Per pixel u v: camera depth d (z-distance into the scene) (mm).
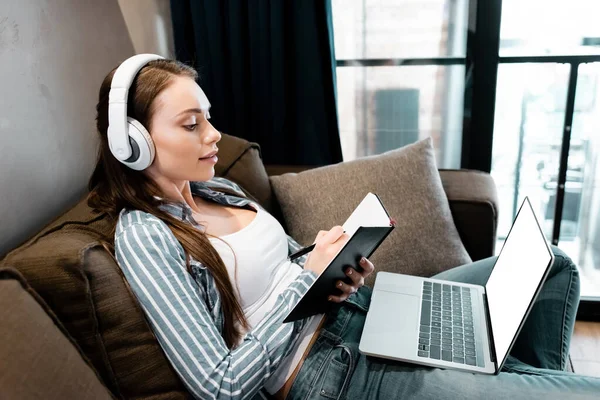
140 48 1692
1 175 1043
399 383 1007
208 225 1152
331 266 981
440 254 1509
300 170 1747
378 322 1132
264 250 1142
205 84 1825
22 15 1121
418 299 1226
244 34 1779
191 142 1029
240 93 1821
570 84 1889
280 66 1755
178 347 907
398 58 1962
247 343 963
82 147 1354
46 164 1197
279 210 1618
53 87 1229
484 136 1943
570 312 1155
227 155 1512
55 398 704
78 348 810
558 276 1165
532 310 1179
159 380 910
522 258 1086
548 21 1830
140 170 1055
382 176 1543
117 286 896
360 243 1011
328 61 1788
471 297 1235
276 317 1006
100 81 1449
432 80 1972
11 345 686
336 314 1146
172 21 1805
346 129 2109
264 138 1890
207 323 941
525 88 1943
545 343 1158
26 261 833
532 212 1152
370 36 1947
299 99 1826
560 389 922
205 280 1024
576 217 2084
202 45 1782
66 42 1287
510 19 1849
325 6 1704
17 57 1103
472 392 942
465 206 1599
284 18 1729
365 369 1048
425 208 1523
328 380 1030
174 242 993
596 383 927
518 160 2066
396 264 1478
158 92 993
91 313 846
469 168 2004
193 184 1248
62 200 1266
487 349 1055
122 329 881
